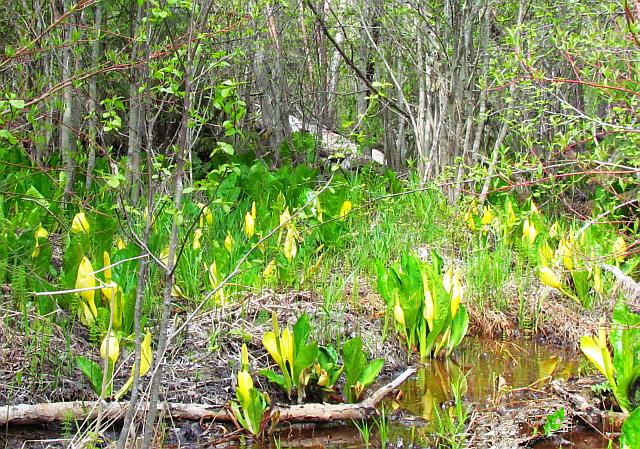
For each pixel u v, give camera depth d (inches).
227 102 88.2
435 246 238.5
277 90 384.8
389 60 411.2
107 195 204.5
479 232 239.5
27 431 115.8
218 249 173.6
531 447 119.0
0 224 164.6
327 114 436.5
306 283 189.6
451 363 164.1
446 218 256.4
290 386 134.0
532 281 211.5
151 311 156.3
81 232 160.9
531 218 225.0
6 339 136.9
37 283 148.5
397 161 420.5
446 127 302.2
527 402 134.3
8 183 187.6
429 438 122.0
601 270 199.5
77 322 154.1
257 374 140.6
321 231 212.7
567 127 234.7
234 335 153.1
